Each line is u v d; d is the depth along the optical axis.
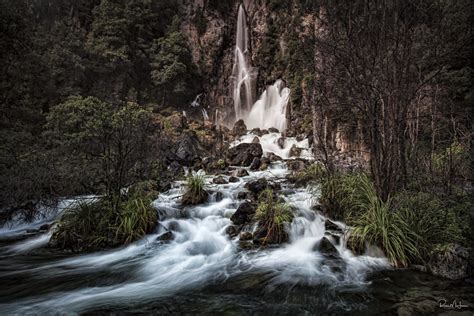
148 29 20.44
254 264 5.70
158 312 4.15
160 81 19.11
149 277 5.36
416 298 4.28
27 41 12.41
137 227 7.00
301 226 6.78
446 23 6.78
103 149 7.75
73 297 4.64
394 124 5.99
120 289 4.91
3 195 8.36
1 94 12.55
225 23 23.70
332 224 6.78
